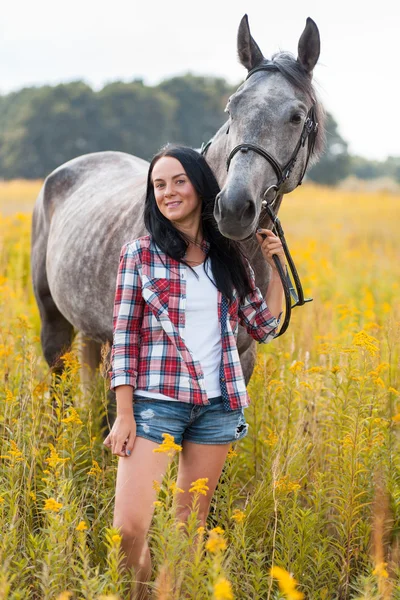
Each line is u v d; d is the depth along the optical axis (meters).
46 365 7.59
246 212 4.02
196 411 3.83
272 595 3.80
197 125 115.19
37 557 3.80
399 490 4.67
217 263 3.91
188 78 118.31
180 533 3.42
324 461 5.32
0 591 2.99
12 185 49.34
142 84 115.31
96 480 4.57
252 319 4.18
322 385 5.92
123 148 106.06
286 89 4.36
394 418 5.02
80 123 103.69
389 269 14.34
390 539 4.53
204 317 3.85
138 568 3.69
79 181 7.12
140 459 3.74
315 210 37.19
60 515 3.73
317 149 4.89
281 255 4.26
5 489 4.36
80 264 5.79
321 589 3.98
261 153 4.19
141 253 3.87
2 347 5.96
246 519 4.28
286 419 5.36
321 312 8.47
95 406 5.70
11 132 110.06
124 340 3.79
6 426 4.84
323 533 4.56
